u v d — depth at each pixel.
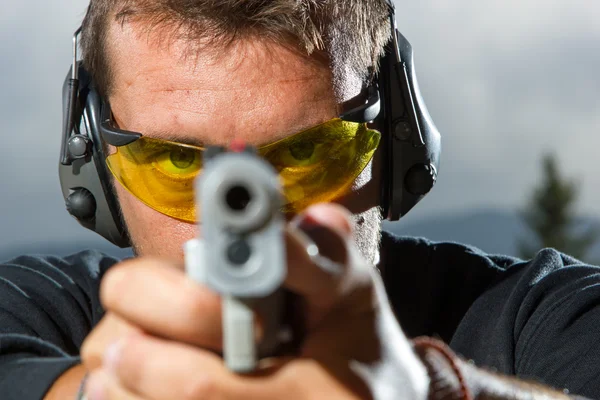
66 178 2.04
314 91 1.72
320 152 1.73
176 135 1.70
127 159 1.77
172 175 1.74
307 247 0.88
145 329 0.94
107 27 1.81
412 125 1.95
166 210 1.77
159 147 1.72
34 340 1.75
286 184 1.72
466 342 2.00
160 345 0.92
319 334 0.95
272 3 1.66
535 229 21.38
